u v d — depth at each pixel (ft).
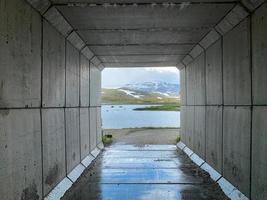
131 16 20.10
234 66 19.39
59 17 19.26
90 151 34.01
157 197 19.62
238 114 18.60
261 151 15.19
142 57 36.40
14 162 13.07
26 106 14.62
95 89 38.45
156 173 26.16
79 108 28.25
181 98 42.70
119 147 41.27
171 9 18.79
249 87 16.78
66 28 21.63
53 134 19.29
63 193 19.94
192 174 25.70
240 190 18.25
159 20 21.04
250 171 16.67
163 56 35.60
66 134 22.85
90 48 30.55
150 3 17.74
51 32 19.10
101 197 19.70
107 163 30.73
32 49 15.56
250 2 15.85
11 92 12.84
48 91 18.30
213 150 24.77
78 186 22.29
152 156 34.47
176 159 32.53
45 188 17.52
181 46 29.60
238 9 17.42
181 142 41.29
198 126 30.89
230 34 20.22
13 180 12.95
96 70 39.75
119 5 18.02
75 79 26.58
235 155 19.19
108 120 107.55
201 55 29.48
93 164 30.32
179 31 23.93
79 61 28.50
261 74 15.17
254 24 16.10
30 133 15.11
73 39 24.56
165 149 39.40
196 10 18.80
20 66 13.88
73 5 17.76
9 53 12.66
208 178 24.12
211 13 19.29
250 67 16.65
